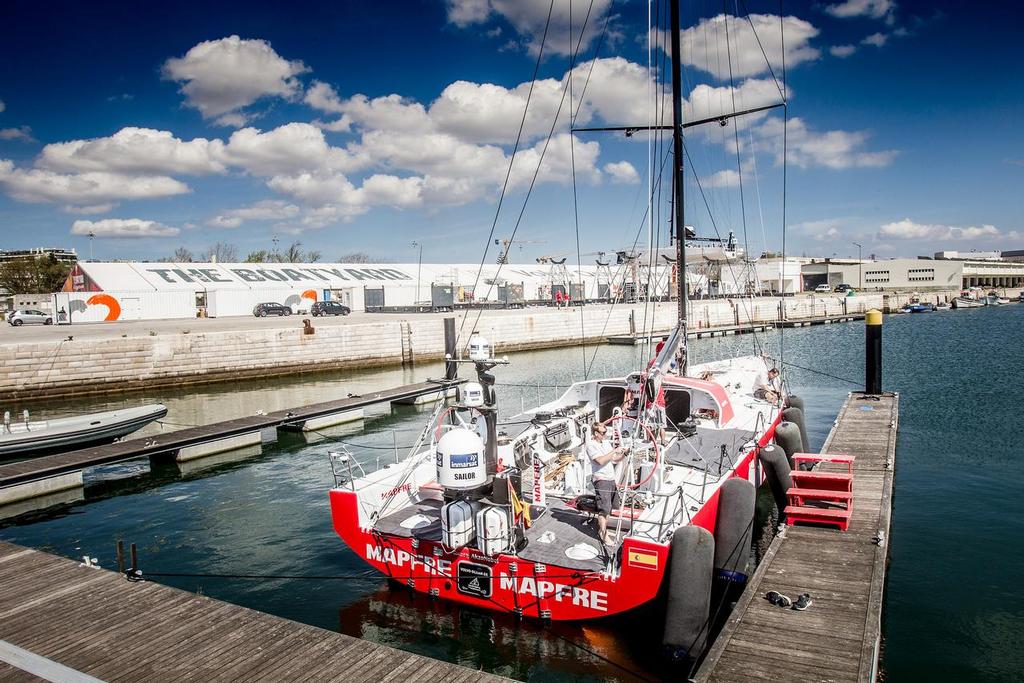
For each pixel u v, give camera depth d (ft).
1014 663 21.33
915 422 58.03
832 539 24.93
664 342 35.53
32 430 48.93
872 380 60.70
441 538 22.65
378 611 24.45
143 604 21.25
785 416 41.01
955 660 21.54
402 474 26.81
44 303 181.27
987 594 26.25
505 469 23.84
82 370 83.66
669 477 26.96
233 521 36.50
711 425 34.55
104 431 52.34
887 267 349.61
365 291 171.73
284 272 182.09
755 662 16.89
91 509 39.29
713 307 178.19
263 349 99.40
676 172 39.37
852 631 18.20
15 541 33.99
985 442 50.57
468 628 22.81
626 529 22.79
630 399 29.32
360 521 24.30
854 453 39.11
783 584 21.22
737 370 53.88
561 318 149.07
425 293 191.83
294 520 36.32
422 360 117.80
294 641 18.75
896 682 20.31
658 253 40.42
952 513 35.53
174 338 91.15
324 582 27.73
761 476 35.63
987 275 374.63
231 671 17.20
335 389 88.79
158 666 17.51
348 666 17.37
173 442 48.73
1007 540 31.73
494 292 194.18
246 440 54.34
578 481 27.35
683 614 19.69
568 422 33.01
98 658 17.95
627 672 20.03
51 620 20.21
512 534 21.42
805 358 113.19
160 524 36.32
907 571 28.53
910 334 154.10
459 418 23.25
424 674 16.92
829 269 357.20
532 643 21.67
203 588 27.55
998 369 89.76
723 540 23.93
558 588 20.84
